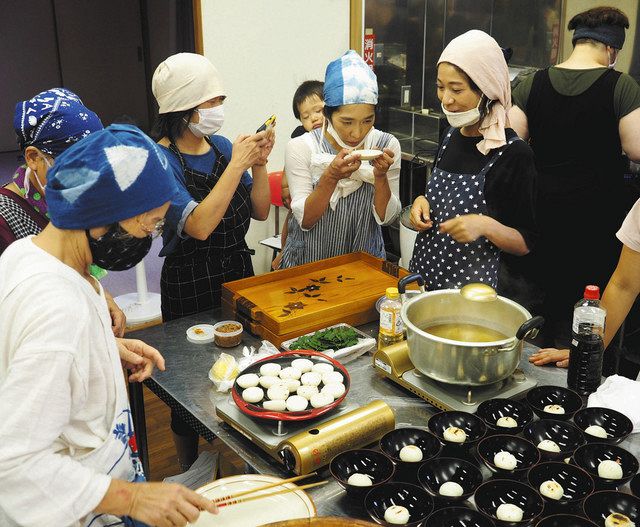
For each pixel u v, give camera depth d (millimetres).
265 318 2082
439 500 1371
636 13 4609
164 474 2801
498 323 1843
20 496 1095
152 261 5371
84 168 1135
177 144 2377
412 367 1851
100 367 1224
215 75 2303
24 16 8609
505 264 3211
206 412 1749
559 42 5016
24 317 1109
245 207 2523
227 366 1854
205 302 2504
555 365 1940
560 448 1529
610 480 1388
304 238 2645
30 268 1151
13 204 1864
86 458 1241
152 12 9039
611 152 2959
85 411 1224
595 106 2846
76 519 1140
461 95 2037
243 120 4203
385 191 2492
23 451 1072
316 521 1187
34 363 1082
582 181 2975
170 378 1907
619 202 3092
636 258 1818
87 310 1174
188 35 3895
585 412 1624
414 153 4590
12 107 8789
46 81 8953
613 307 1899
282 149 4418
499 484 1397
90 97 9266
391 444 1557
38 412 1081
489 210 2152
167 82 2248
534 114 3020
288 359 1851
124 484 1187
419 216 2230
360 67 2393
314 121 3209
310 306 2172
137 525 1340
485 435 1561
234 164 2211
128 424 1330
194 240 2424
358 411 1587
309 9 4199
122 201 1158
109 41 9180
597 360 1752
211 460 2176
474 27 4676
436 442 1531
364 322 2209
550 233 3088
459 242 2176
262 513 1344
